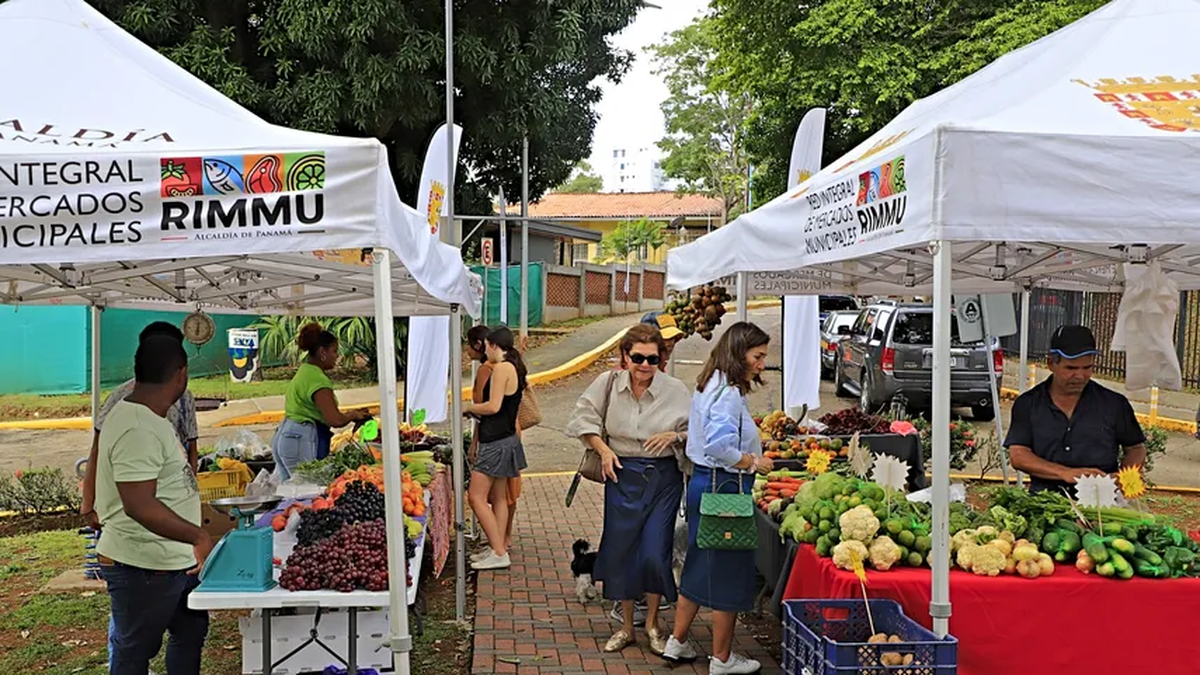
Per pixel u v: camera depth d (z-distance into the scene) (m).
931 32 18.53
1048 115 3.83
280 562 4.54
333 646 5.02
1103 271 7.38
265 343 20.08
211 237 3.57
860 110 18.92
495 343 7.48
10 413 16.08
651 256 43.41
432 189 8.85
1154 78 4.23
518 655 5.77
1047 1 17.50
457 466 6.64
